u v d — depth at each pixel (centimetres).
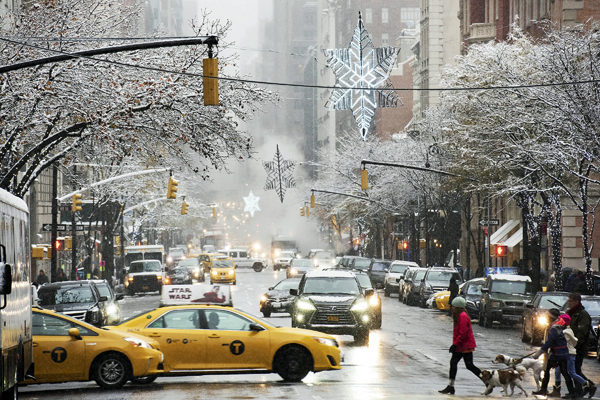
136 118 4669
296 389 2802
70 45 4444
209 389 2819
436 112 9594
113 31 4953
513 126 5753
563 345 2711
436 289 7481
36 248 5834
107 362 2842
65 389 2934
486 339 4969
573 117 5022
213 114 4744
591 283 5525
